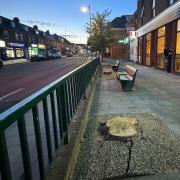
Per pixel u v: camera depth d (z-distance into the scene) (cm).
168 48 1603
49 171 268
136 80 1227
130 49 3884
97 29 3209
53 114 288
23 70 2392
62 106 332
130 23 4403
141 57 2592
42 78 1559
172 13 1436
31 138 406
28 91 1009
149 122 493
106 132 438
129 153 357
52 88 277
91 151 368
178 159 337
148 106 652
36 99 216
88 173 311
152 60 2100
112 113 582
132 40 3588
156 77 1344
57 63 3719
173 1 1495
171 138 406
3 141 151
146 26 2230
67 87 396
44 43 7162
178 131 446
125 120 470
